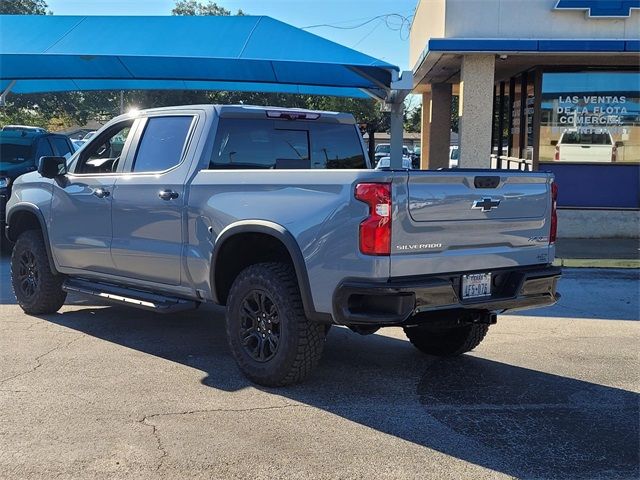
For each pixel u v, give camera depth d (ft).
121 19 35.63
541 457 12.43
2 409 14.23
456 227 14.64
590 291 28.68
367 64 30.50
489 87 41.11
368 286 13.52
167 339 20.08
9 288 27.71
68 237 20.84
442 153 58.29
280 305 15.14
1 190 35.55
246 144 18.28
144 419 13.79
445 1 40.11
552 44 38.93
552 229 16.75
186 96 119.85
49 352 18.52
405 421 14.05
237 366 16.89
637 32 39.68
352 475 11.55
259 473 11.56
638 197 44.45
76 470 11.54
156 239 18.13
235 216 15.85
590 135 44.52
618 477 11.67
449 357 18.94
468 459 12.30
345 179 14.03
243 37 33.40
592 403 15.33
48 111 126.31
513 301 15.60
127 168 19.39
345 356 18.92
